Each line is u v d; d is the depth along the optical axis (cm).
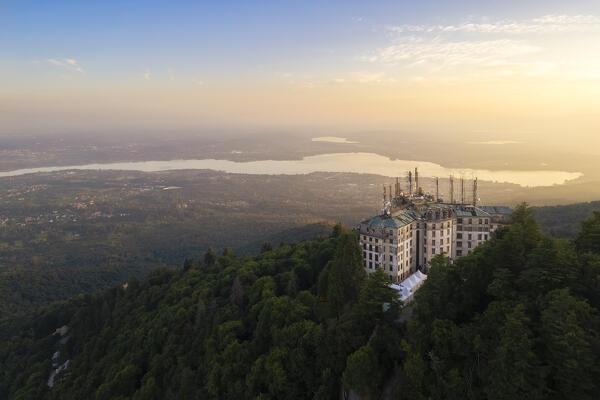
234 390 10512
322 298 12925
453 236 15925
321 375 9475
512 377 6462
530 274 7800
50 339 19788
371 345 8862
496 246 8825
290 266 16688
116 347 15938
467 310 8644
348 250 11725
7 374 18200
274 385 9625
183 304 15962
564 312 6650
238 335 12812
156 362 13500
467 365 7500
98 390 13175
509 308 7375
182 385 11688
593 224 9131
